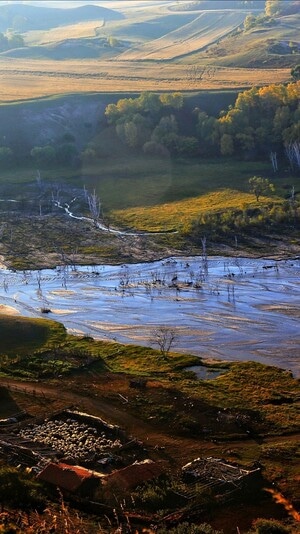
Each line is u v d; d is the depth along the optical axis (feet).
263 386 294.87
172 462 236.84
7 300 416.46
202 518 201.87
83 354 330.95
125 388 295.48
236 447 246.88
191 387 295.07
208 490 212.43
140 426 263.90
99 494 205.98
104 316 386.73
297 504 209.05
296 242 486.38
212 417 267.59
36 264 474.49
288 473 227.81
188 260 467.52
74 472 214.48
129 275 447.42
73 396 289.33
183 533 181.98
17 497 194.80
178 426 262.47
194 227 510.17
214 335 355.36
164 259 471.62
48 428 259.80
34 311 398.62
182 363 321.11
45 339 352.08
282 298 399.44
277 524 192.54
